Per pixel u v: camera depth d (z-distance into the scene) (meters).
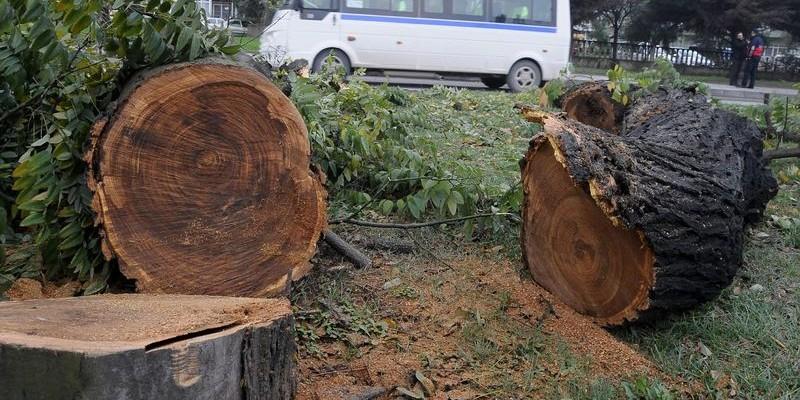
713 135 4.66
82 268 3.29
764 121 8.02
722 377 3.47
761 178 5.11
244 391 2.62
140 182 3.18
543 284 4.12
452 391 3.27
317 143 4.79
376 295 3.94
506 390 3.31
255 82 3.29
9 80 3.28
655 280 3.49
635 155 3.78
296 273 3.50
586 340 3.69
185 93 3.18
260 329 2.66
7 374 2.20
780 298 4.27
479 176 5.15
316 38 13.97
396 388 3.26
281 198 3.42
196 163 3.26
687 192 3.62
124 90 3.26
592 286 3.80
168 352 2.28
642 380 3.32
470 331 3.68
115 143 3.12
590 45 26.91
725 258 3.70
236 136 3.31
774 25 25.23
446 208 4.87
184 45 3.29
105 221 3.14
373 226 4.57
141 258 3.21
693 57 26.59
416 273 4.20
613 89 7.35
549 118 3.87
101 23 3.50
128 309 2.72
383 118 5.87
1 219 3.23
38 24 3.16
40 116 3.49
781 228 5.36
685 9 25.52
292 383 2.97
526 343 3.63
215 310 2.75
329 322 3.63
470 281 4.17
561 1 15.36
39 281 3.45
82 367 2.14
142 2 3.41
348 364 3.40
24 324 2.43
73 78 3.49
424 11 14.62
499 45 15.13
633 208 3.39
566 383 3.39
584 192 3.66
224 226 3.34
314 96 4.79
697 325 3.83
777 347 3.72
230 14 5.55
